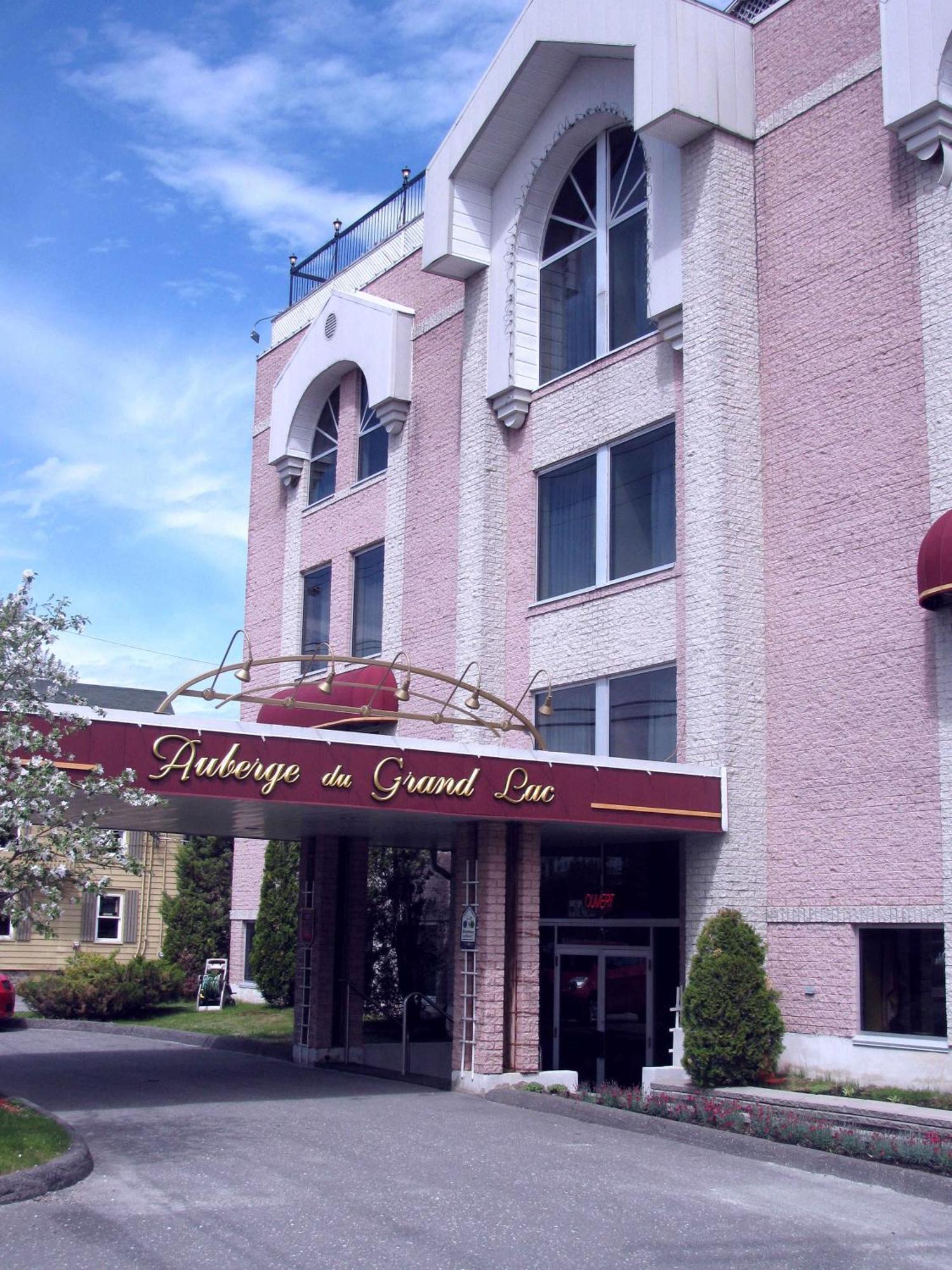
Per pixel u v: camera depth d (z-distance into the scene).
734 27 19.25
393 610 25.14
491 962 17.16
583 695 20.52
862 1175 11.99
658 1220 10.25
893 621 16.34
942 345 16.17
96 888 12.85
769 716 17.69
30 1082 17.69
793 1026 16.64
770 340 18.47
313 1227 9.64
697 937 17.30
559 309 22.38
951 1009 14.95
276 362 31.59
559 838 19.50
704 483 18.22
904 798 15.93
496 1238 9.54
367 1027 24.75
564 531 21.53
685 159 19.30
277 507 30.19
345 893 21.09
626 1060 19.56
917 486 16.28
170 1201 10.35
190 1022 27.11
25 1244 9.02
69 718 13.47
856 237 17.52
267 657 29.67
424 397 25.22
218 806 15.86
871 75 17.66
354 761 15.47
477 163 23.02
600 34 20.22
